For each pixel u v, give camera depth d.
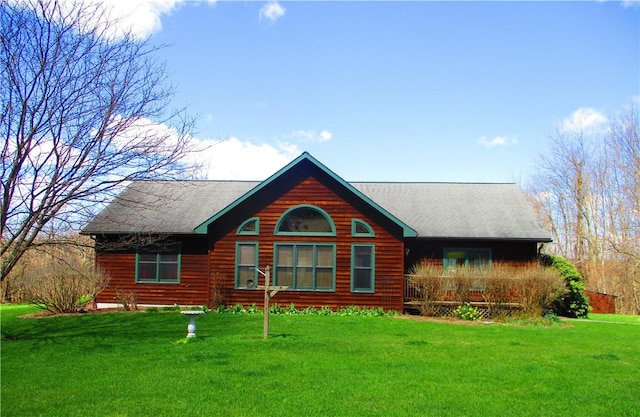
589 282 44.06
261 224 22.36
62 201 14.92
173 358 11.77
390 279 21.73
